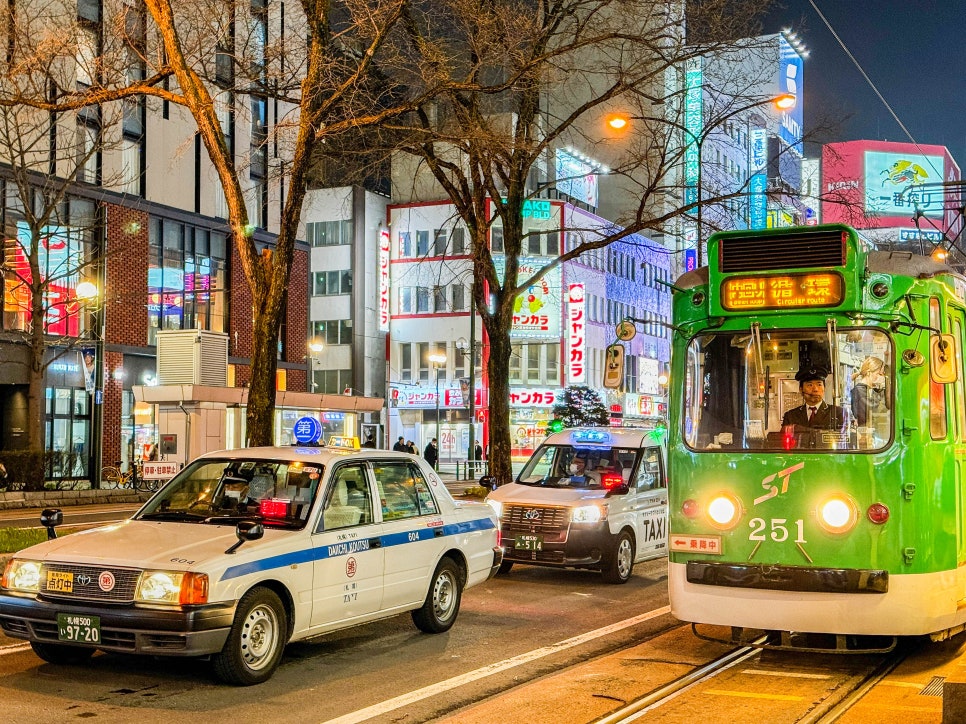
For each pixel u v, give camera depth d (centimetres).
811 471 841
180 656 741
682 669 878
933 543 836
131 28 2267
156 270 4103
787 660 916
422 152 2108
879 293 849
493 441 2250
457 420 6312
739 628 890
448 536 1024
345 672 853
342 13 1783
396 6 1438
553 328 6056
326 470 887
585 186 6812
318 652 934
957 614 862
